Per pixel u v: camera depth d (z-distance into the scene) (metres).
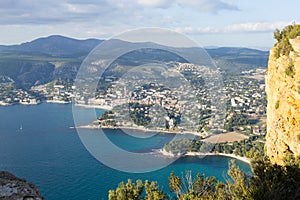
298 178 15.17
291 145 18.31
